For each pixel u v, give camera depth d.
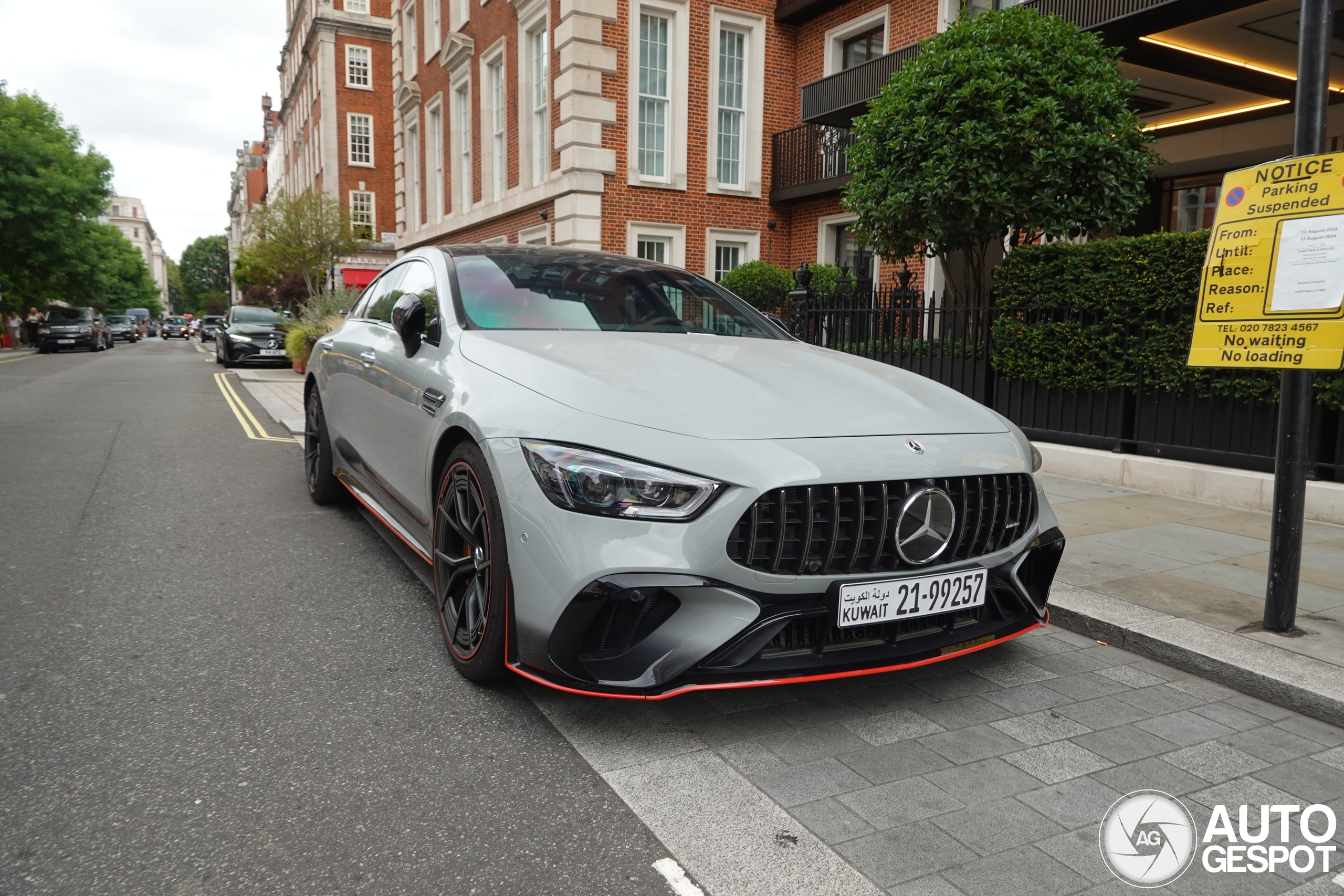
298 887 1.82
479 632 2.75
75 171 32.78
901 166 7.82
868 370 3.26
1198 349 3.50
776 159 16.44
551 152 15.66
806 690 2.91
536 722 2.62
